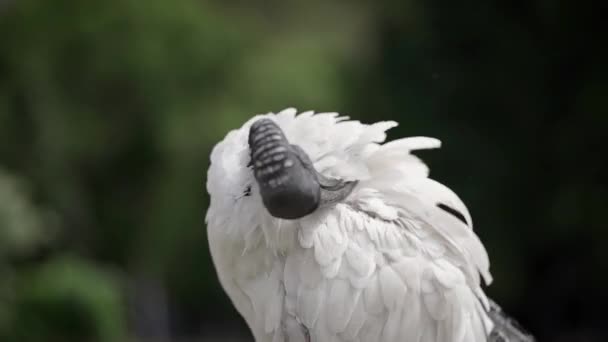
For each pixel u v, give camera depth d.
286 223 3.45
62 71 16.38
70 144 16.22
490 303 3.89
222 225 3.60
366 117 16.81
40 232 13.52
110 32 16.30
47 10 16.47
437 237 3.53
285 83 15.73
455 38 18.30
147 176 16.62
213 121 15.73
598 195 16.84
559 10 17.66
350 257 3.40
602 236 16.92
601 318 18.03
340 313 3.39
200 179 16.28
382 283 3.37
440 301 3.40
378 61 17.73
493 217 17.55
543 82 18.22
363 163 3.52
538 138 18.19
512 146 17.97
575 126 17.48
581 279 17.97
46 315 12.07
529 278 18.38
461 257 3.52
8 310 11.98
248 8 17.47
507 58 18.28
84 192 16.52
